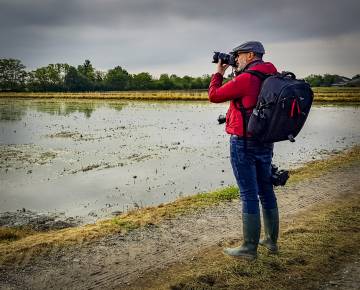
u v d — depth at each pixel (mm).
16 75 174500
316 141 22062
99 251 5461
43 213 9797
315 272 4496
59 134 26703
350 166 11969
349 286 4168
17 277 4676
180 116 41438
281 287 4188
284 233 5738
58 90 171125
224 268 4594
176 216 7078
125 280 4598
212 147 20453
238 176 4496
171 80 182625
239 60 4414
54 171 14883
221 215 7113
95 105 65875
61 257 5254
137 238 5965
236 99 4258
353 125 30484
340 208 7035
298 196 8281
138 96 93750
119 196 11297
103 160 17109
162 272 4766
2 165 16031
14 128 30375
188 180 13133
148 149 20000
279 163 15422
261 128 4035
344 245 5242
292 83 3920
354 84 182500
